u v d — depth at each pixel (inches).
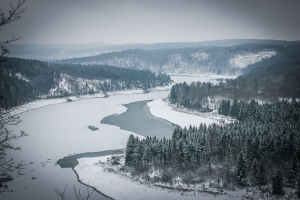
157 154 3275.1
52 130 4840.1
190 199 2559.1
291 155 3120.1
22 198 2511.1
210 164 3157.0
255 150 3129.9
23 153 3654.0
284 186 2664.9
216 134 3602.4
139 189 2760.8
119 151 3863.2
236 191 2669.8
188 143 3245.6
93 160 3479.3
